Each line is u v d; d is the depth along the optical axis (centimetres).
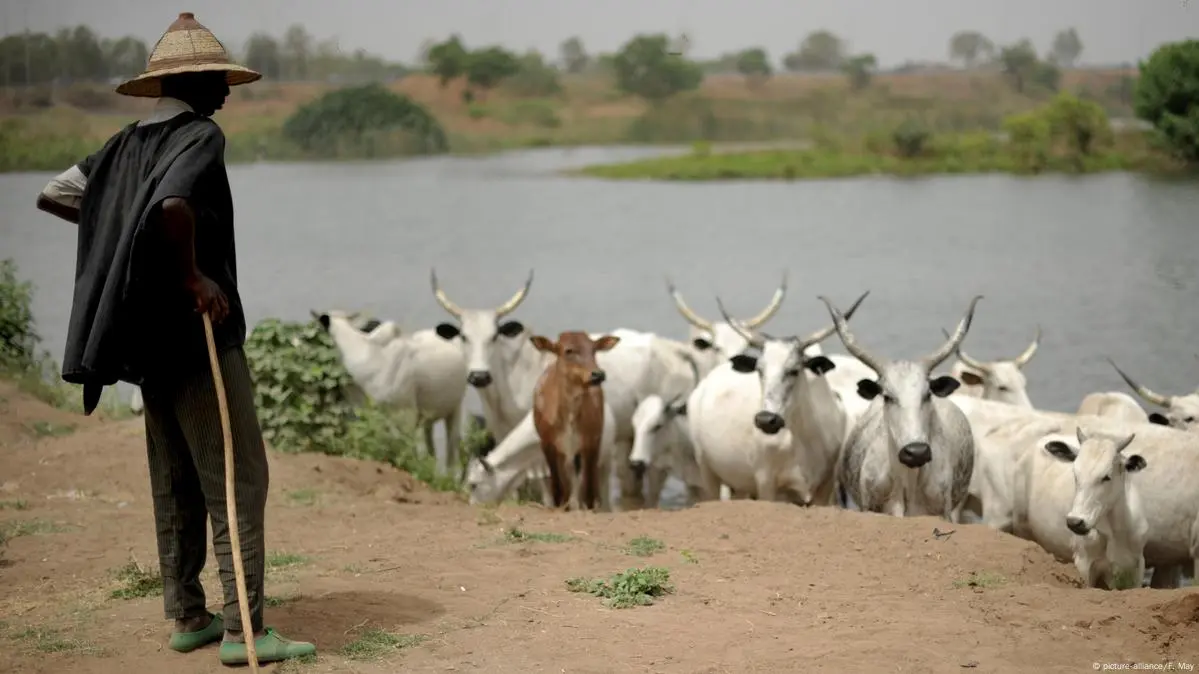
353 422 1589
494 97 12475
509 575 935
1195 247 4406
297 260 4972
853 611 871
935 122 10044
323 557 995
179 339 721
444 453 2173
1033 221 5484
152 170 707
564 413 1506
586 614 848
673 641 797
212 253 716
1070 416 1458
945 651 783
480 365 1845
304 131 10444
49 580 938
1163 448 1289
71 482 1281
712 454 1556
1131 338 3028
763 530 1093
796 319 3512
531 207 7075
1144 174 6288
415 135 10575
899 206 6544
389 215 6738
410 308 3747
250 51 8600
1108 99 9019
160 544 764
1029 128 7950
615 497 1972
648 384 1902
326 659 752
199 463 736
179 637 766
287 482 1332
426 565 962
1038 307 3506
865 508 1370
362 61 11250
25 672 736
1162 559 1296
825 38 12975
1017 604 894
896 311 3559
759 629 824
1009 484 1421
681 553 1016
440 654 766
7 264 1859
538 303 3884
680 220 6294
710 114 11756
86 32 7994
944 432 1334
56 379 1772
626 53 11788
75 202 746
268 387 1545
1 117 7656
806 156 9056
